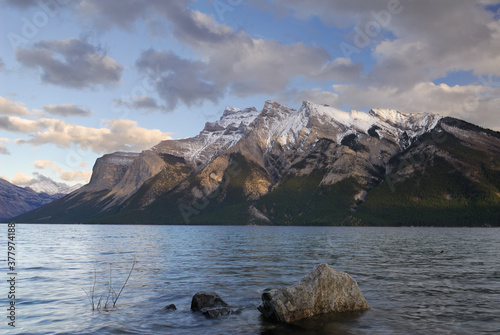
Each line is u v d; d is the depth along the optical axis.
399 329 18.16
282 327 18.84
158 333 17.77
